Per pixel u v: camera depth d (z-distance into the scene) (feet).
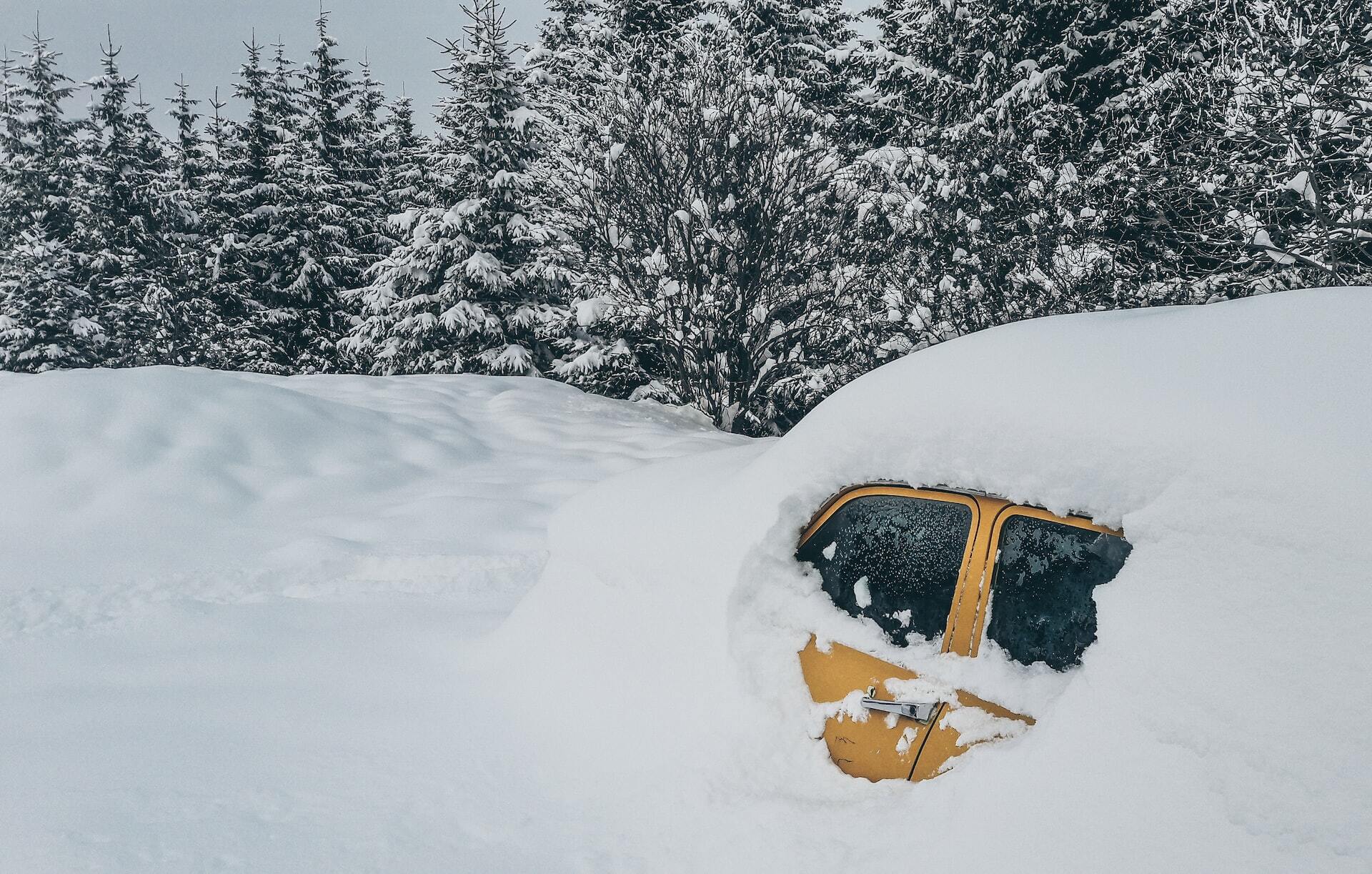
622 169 61.05
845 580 10.33
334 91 137.69
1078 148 61.87
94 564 29.89
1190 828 6.77
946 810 8.26
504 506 36.55
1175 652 7.36
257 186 127.03
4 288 121.80
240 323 123.54
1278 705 6.71
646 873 9.36
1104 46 66.23
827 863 8.55
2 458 36.86
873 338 55.77
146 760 13.24
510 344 87.81
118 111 137.28
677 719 11.05
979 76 68.08
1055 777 7.63
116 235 136.36
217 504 36.27
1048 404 9.00
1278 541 7.15
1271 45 32.35
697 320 61.87
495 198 88.84
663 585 12.23
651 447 49.88
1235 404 7.95
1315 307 8.73
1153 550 7.88
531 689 13.97
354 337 96.99
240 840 10.63
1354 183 31.14
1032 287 42.06
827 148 62.03
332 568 28.76
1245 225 32.73
